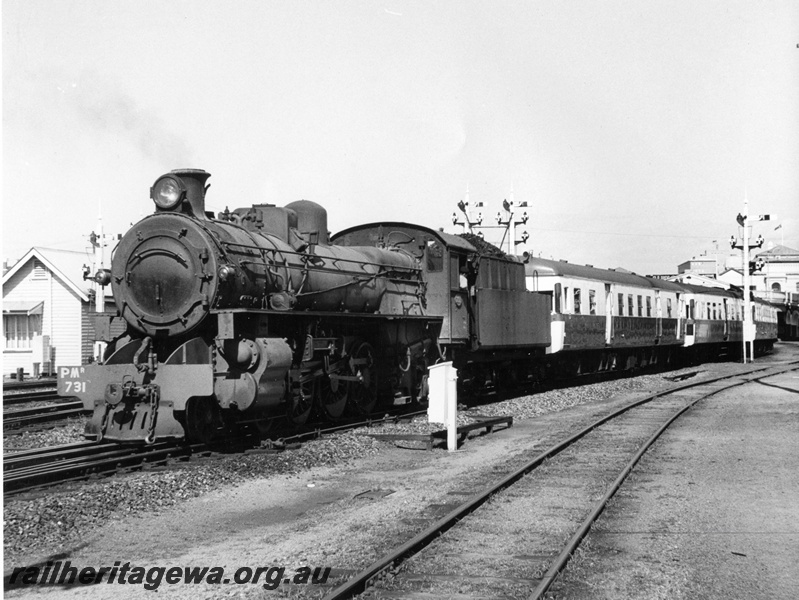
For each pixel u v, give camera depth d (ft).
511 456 41.09
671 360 132.16
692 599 19.84
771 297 264.52
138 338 41.68
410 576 21.34
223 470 35.53
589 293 96.12
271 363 39.78
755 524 27.12
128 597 20.61
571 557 22.72
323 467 38.42
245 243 42.86
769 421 55.83
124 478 33.42
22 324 118.52
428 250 62.03
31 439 47.24
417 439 44.47
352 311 52.54
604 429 51.60
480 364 71.82
